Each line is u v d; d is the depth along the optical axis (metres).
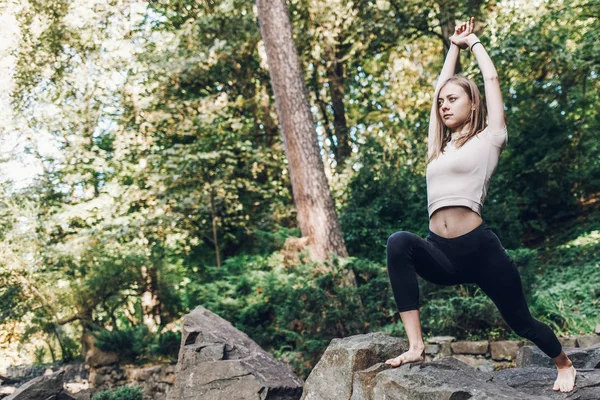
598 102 12.81
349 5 14.23
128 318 15.70
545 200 12.63
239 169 15.23
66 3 15.91
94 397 9.27
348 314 8.47
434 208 2.66
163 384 11.20
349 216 11.62
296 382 5.04
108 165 15.59
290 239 10.40
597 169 12.27
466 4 12.69
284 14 11.16
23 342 16.58
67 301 14.43
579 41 12.42
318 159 10.66
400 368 2.83
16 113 16.66
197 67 15.24
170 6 16.36
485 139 2.65
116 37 15.95
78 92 16.81
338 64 16.81
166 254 15.80
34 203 16.19
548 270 10.55
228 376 4.86
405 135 12.95
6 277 14.80
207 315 5.94
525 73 13.34
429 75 16.97
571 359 3.95
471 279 2.66
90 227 16.22
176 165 13.72
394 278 2.70
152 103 15.38
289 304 8.76
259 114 17.19
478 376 2.80
